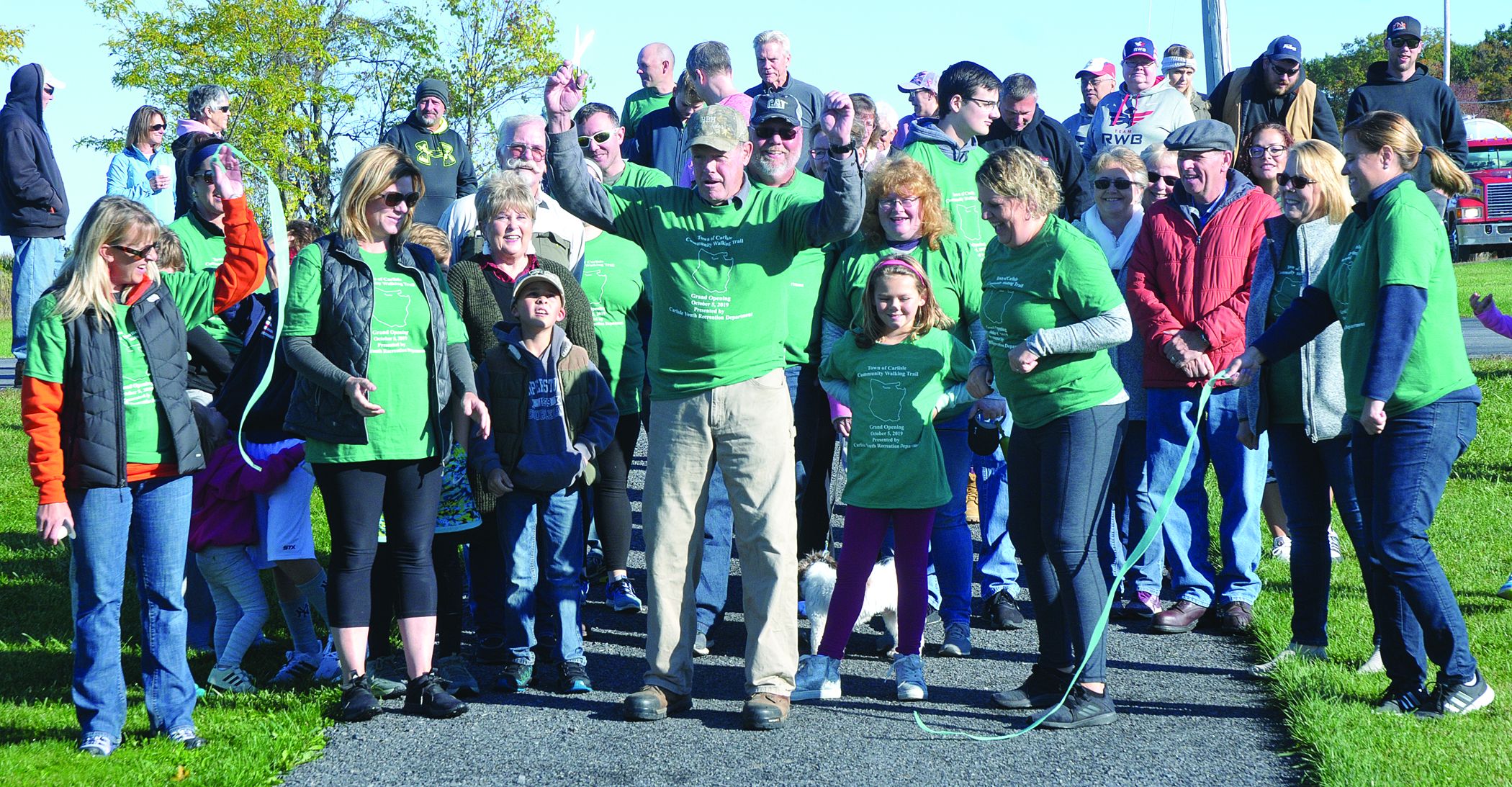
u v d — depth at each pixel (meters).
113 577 5.60
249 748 5.64
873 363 6.45
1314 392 6.38
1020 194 5.71
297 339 5.86
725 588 7.41
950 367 6.64
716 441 6.07
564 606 6.60
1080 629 5.91
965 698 6.38
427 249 6.25
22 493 10.95
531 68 35.31
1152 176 7.93
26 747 5.69
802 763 5.52
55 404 5.42
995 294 5.99
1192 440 6.22
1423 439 5.69
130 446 5.55
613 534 8.05
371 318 5.89
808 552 7.94
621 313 7.82
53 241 12.34
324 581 7.00
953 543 7.13
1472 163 42.28
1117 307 5.71
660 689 6.17
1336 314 6.11
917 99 10.31
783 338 6.14
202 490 6.72
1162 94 10.89
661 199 6.00
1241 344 7.40
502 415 6.50
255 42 32.72
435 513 6.19
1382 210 5.70
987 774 5.37
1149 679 6.60
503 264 6.97
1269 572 8.29
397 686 6.50
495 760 5.60
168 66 33.31
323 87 34.28
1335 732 5.47
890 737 5.84
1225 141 7.50
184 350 5.77
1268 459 8.05
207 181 7.00
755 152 7.02
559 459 6.41
